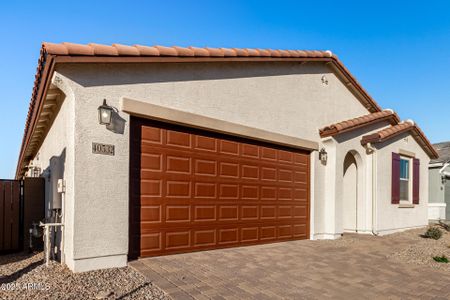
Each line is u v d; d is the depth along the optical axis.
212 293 5.15
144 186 6.80
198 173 7.73
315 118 11.08
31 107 8.34
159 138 7.10
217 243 8.01
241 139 8.76
